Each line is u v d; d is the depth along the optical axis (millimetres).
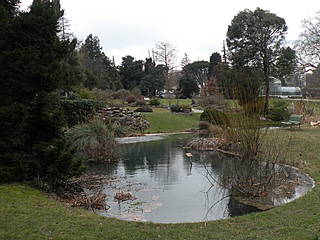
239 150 6496
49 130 5973
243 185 5855
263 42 24797
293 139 10469
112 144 9539
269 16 24359
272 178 6121
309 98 27250
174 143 12938
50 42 5848
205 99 20922
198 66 54594
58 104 6266
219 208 4941
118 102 28516
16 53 5312
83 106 16469
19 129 5402
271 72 25359
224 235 3537
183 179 6867
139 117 19125
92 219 4043
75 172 5938
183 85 43094
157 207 5047
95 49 54812
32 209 4195
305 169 7113
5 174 5215
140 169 7945
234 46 26016
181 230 3740
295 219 3959
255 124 6375
